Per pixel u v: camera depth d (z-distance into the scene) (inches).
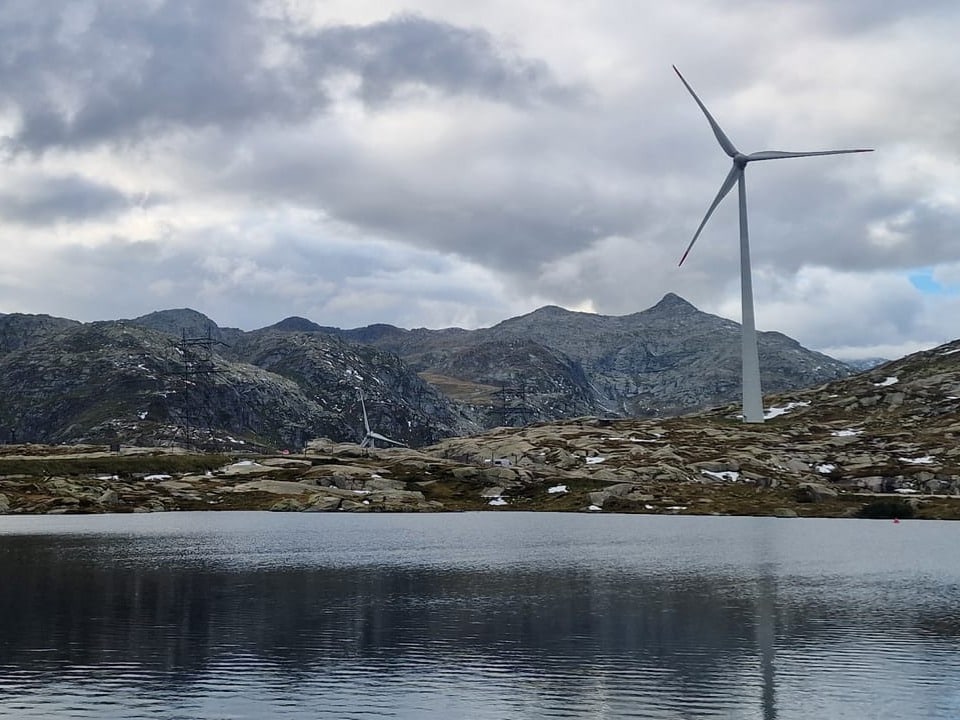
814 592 3484.3
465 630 2669.8
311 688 1994.3
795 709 1831.9
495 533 6599.4
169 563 4527.6
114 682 2038.6
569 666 2198.6
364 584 3722.9
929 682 2038.6
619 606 3127.5
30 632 2618.1
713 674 2119.8
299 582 3789.4
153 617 2876.5
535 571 4205.2
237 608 3073.3
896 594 3435.0
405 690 1978.3
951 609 3053.6
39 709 1833.2
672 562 4628.4
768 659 2271.2
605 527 7096.5
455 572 4175.7
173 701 1888.5
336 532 6683.1
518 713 1808.6
